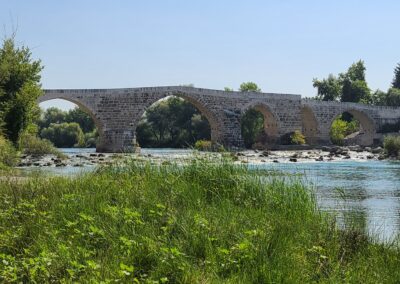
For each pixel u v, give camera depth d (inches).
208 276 306.3
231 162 593.0
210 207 460.1
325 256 363.9
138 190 501.4
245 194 523.5
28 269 305.6
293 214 475.5
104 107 2672.2
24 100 1454.2
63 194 508.4
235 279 303.7
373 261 381.4
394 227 581.6
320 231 438.0
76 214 422.9
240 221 414.9
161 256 321.1
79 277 295.3
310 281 325.1
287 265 331.6
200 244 352.2
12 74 1466.5
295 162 1971.0
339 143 3681.1
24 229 392.2
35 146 2004.2
